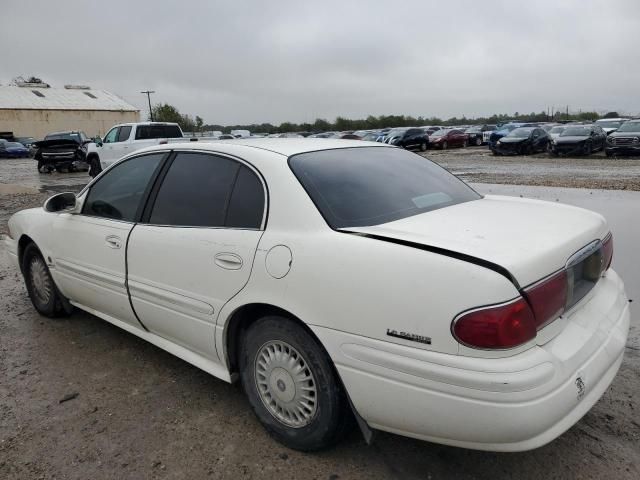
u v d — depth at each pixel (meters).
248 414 3.18
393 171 3.28
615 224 7.89
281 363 2.76
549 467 2.63
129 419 3.15
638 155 22.38
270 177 2.87
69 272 4.14
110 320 4.00
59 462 2.78
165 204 3.39
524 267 2.15
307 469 2.68
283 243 2.65
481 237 2.41
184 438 2.96
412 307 2.21
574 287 2.52
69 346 4.15
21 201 13.14
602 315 2.67
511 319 2.07
